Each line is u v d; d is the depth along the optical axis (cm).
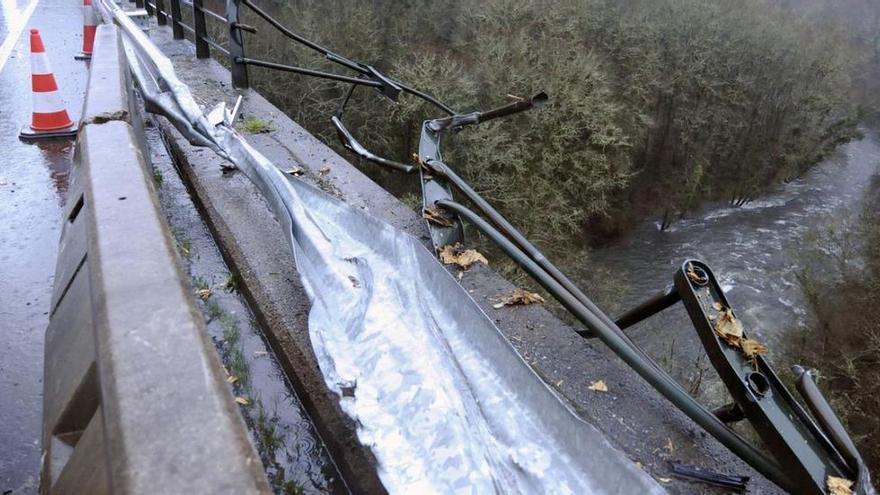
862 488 183
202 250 368
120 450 97
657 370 225
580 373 272
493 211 323
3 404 234
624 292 2281
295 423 250
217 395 109
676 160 2800
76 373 166
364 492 212
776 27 2908
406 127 2070
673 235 2656
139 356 116
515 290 325
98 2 771
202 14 729
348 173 458
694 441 239
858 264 2105
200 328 127
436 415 177
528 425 174
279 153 484
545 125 1953
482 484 158
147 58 455
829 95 3017
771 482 223
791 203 2977
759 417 204
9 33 921
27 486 202
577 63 2044
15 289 303
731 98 2778
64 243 257
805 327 2027
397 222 391
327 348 216
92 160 216
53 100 500
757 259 2480
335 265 248
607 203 2228
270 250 346
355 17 2323
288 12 2309
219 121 385
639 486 147
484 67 2073
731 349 219
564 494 158
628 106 2492
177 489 91
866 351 1781
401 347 202
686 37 2627
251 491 92
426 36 2508
